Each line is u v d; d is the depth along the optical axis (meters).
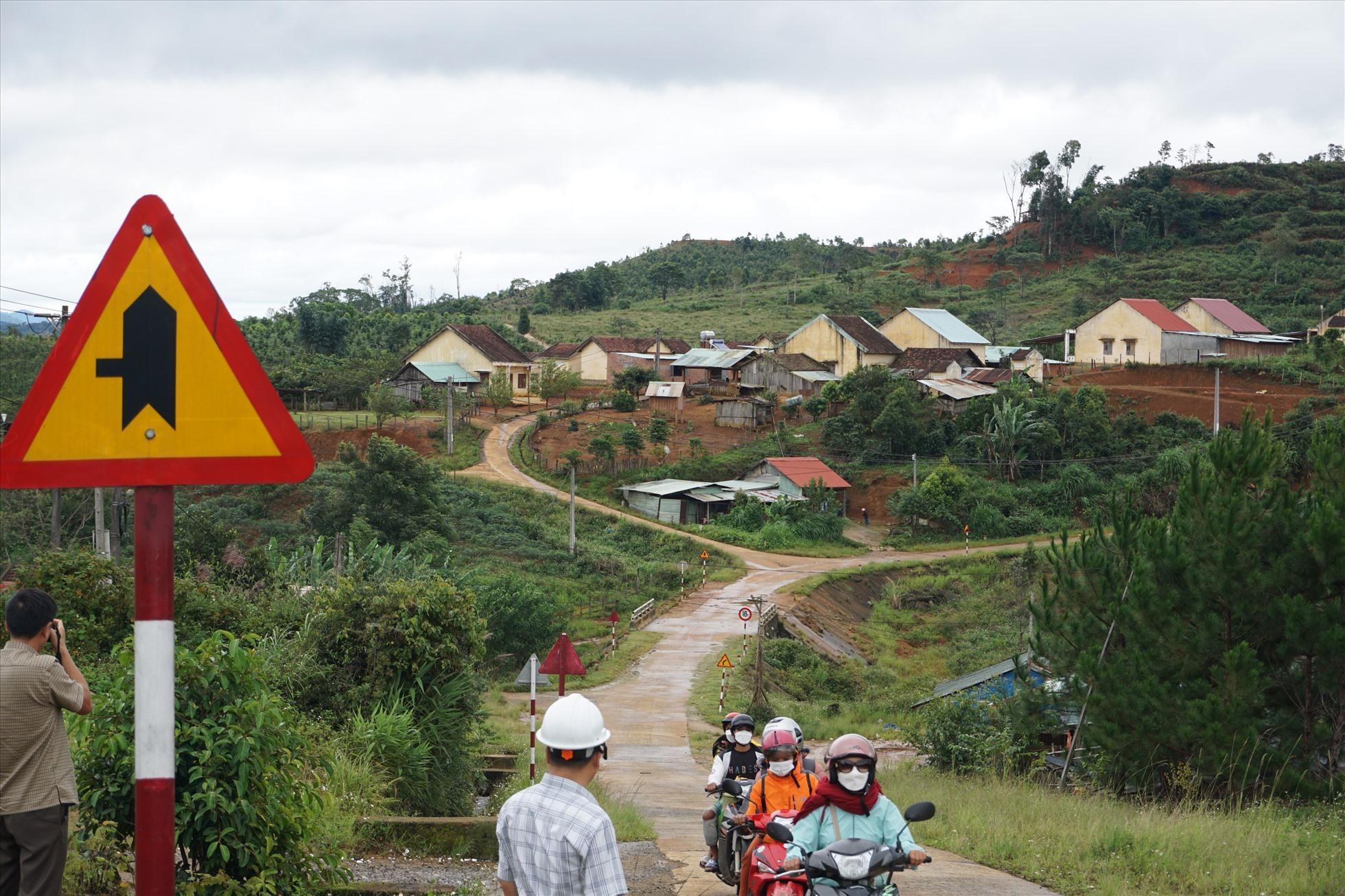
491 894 8.12
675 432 77.19
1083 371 85.06
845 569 55.56
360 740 12.09
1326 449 15.64
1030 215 164.50
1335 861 9.56
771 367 86.56
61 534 42.59
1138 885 9.13
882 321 131.50
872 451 71.44
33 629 4.88
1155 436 68.38
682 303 152.88
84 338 3.09
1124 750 14.95
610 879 3.88
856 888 5.53
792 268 182.62
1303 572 14.33
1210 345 82.75
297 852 6.83
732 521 63.25
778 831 5.81
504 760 17.62
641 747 25.88
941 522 63.59
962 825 11.81
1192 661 14.81
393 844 10.02
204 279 3.14
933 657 44.56
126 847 6.48
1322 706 14.55
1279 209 146.88
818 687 37.25
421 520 52.50
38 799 4.77
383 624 13.77
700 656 40.03
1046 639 17.16
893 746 25.95
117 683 6.60
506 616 39.66
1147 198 150.88
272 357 96.31
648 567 53.66
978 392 76.50
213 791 6.23
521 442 74.06
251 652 6.86
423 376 86.00
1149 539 15.72
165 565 3.08
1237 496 14.92
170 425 3.10
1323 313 103.50
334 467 63.34
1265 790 14.12
